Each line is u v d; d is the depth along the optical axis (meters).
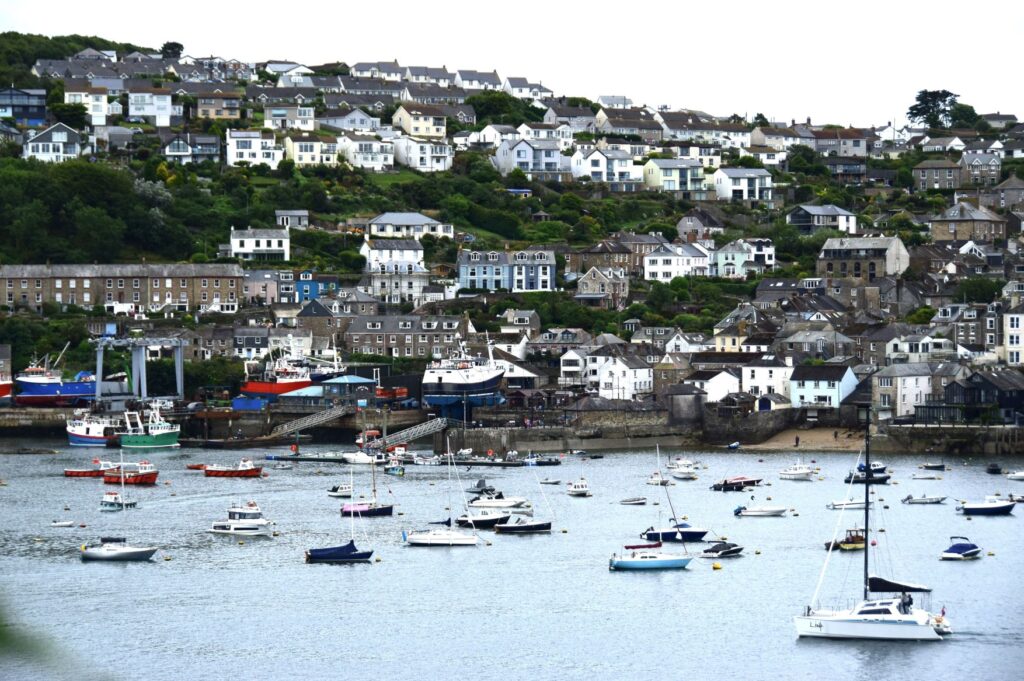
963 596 161.25
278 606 159.88
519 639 147.50
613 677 135.25
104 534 197.62
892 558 181.12
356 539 195.00
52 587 167.75
